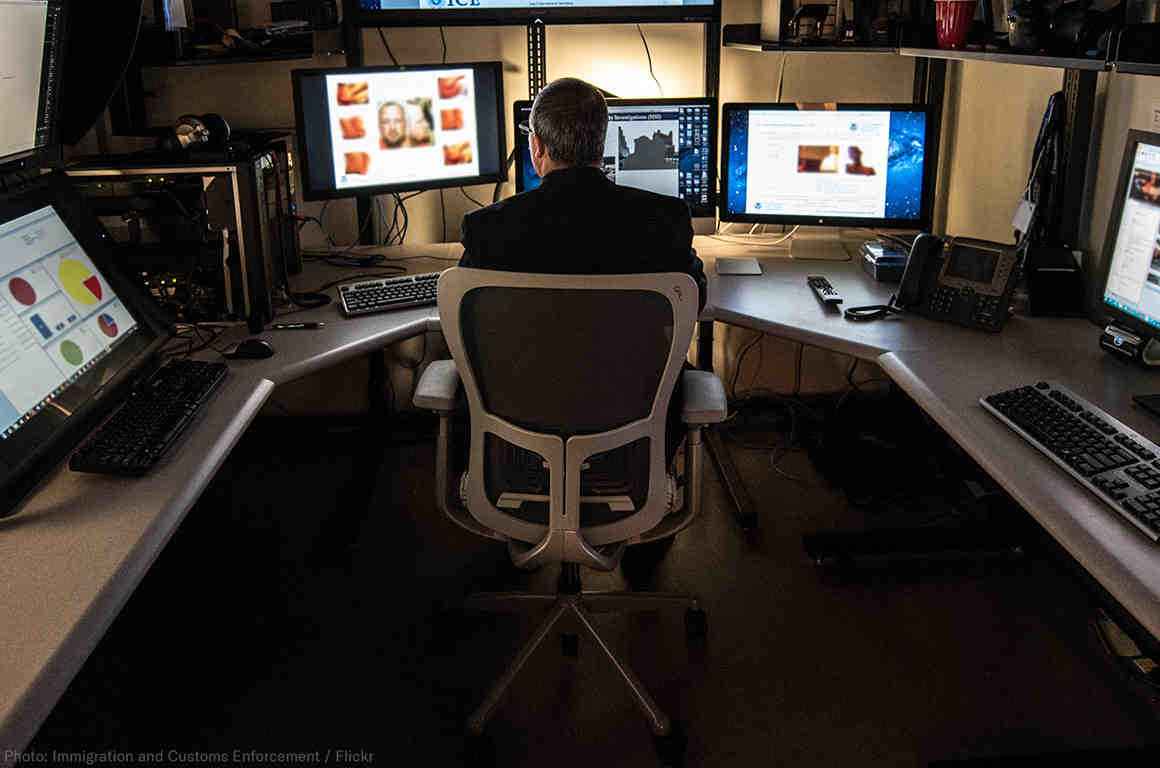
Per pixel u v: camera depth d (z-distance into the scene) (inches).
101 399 74.3
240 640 96.6
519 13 120.9
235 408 78.0
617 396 74.0
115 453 67.9
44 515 62.0
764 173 120.2
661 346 72.2
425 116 118.7
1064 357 86.4
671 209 75.4
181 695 88.8
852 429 130.3
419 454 135.5
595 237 74.2
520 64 131.0
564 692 88.7
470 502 79.7
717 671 91.1
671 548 111.3
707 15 121.6
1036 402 73.5
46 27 78.6
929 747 81.4
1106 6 89.8
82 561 56.7
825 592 103.0
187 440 72.6
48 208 79.5
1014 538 106.7
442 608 95.4
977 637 95.6
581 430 75.2
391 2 120.2
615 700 87.6
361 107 115.0
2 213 73.2
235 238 96.2
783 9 118.7
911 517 117.0
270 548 113.3
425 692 88.8
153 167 94.4
